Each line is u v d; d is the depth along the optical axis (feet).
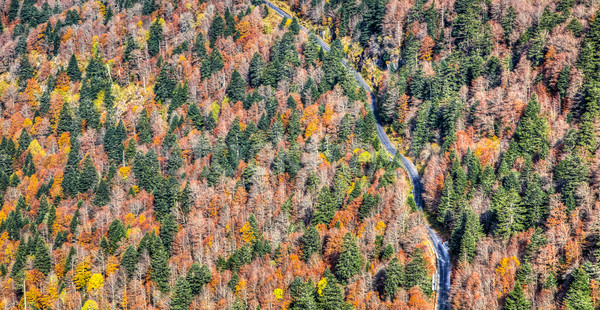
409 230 542.57
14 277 603.67
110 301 567.18
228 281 545.44
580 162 558.15
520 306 451.12
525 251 501.15
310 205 616.80
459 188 581.94
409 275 493.36
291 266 543.39
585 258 490.90
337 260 534.78
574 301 450.30
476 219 534.37
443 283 511.40
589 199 536.01
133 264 588.50
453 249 537.65
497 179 584.40
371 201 570.87
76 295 575.79
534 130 618.85
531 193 541.34
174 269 579.07
